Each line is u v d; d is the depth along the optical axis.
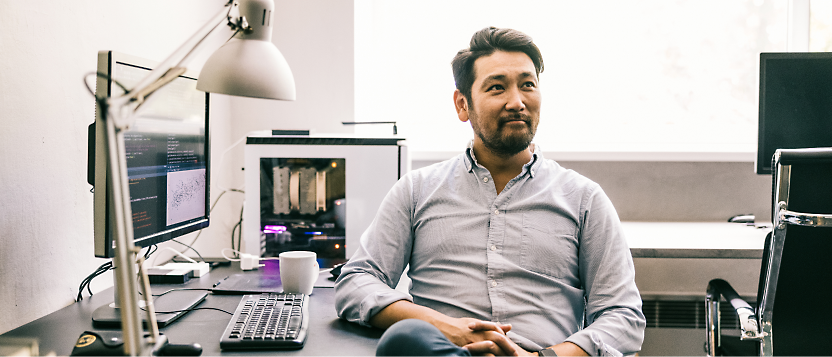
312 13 2.02
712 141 2.19
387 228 1.17
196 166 1.33
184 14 1.72
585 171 2.08
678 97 2.19
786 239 1.15
